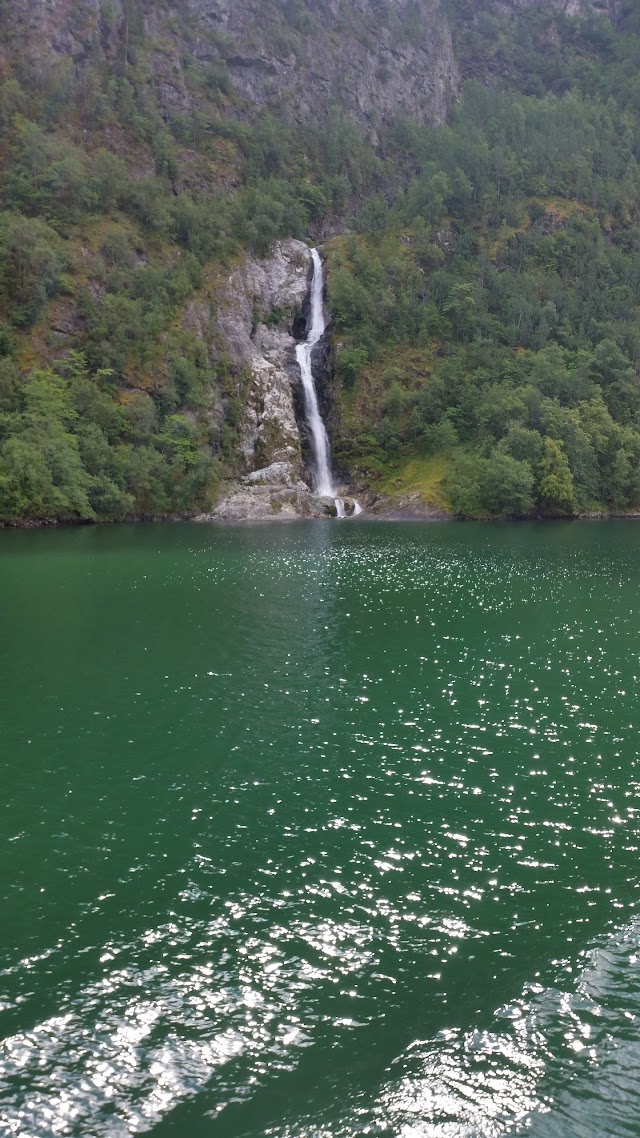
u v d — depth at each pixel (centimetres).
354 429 10225
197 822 1412
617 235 14162
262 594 3703
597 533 7156
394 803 1498
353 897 1166
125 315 9206
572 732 1892
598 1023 894
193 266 10462
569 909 1136
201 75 14112
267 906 1139
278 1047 858
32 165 10456
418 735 1866
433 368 10912
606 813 1464
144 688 2205
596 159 15675
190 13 14450
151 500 8375
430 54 17712
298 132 14700
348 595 3691
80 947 1038
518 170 14400
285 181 13200
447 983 966
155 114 12850
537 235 13200
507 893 1178
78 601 3472
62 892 1177
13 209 10031
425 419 10244
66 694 2145
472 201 13800
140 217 10969
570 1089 798
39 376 8281
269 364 10525
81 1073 820
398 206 14088
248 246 11575
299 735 1856
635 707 2081
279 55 15088
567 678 2344
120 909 1130
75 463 7700
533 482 8944
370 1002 930
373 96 16288
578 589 3934
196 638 2800
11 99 11488
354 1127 752
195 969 992
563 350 10988
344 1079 812
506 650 2670
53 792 1539
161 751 1752
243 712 2014
